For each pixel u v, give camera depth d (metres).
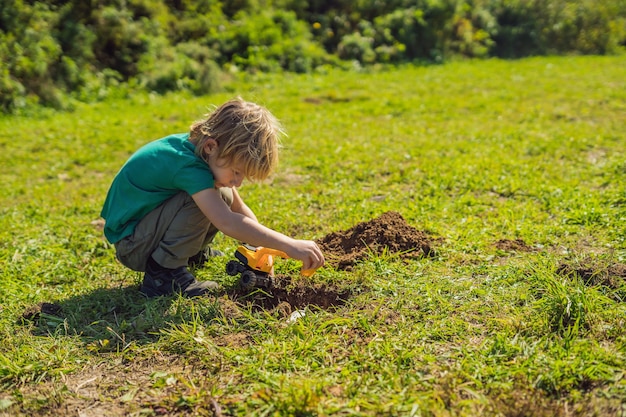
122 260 3.29
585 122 8.12
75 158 7.33
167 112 9.97
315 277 3.36
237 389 2.42
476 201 4.82
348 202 4.97
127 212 3.16
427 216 4.46
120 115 9.93
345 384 2.41
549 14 18.77
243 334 2.84
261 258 3.25
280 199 5.12
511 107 9.41
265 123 2.98
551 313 2.80
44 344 2.78
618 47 19.03
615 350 2.53
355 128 8.24
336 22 16.16
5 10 11.05
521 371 2.40
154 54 12.55
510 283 3.18
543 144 6.77
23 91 10.12
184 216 3.12
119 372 2.59
